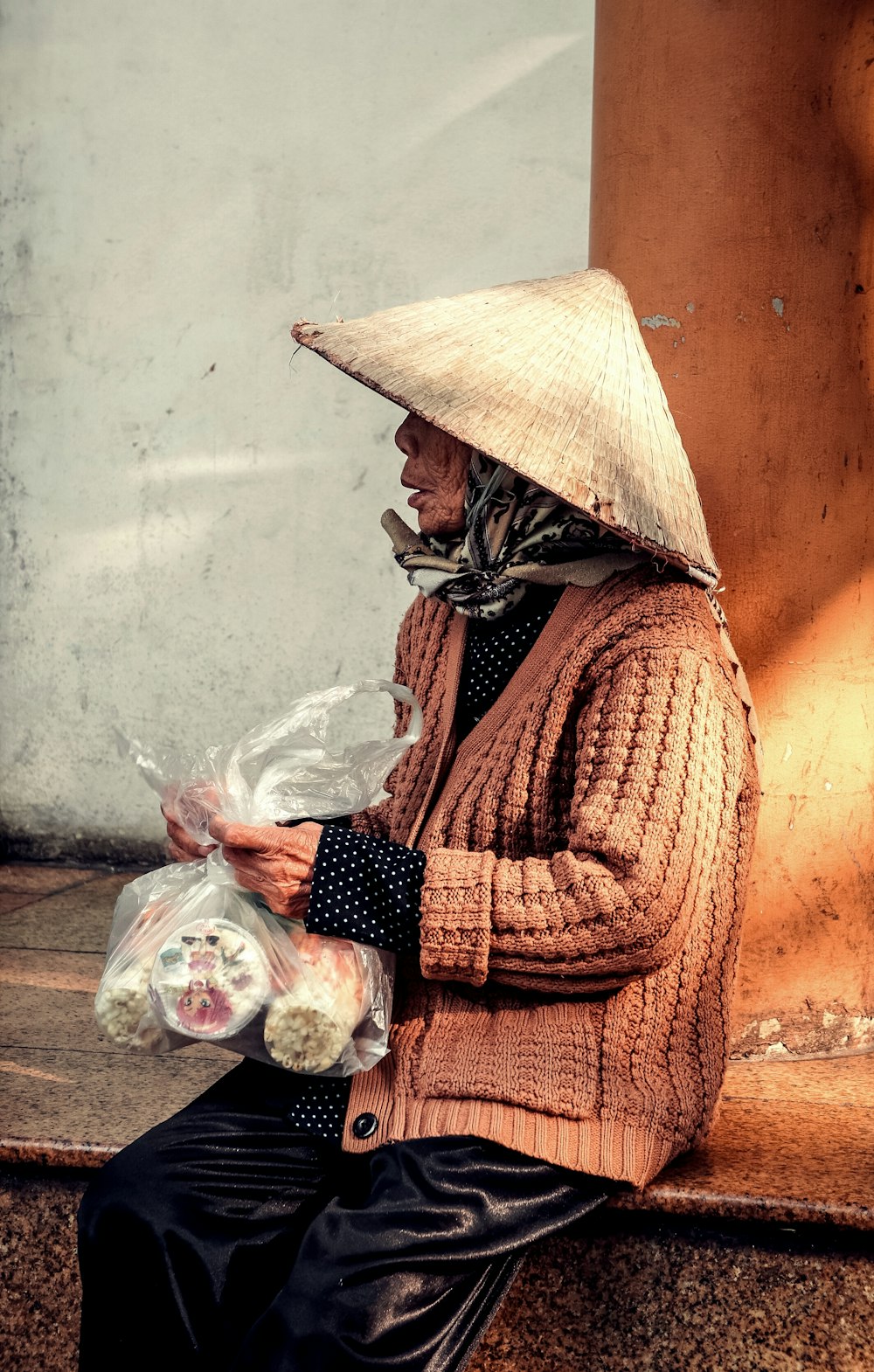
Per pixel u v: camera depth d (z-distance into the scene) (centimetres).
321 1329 125
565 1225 135
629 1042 142
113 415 346
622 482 142
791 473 198
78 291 344
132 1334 142
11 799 365
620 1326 153
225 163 332
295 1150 149
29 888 338
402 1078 145
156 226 338
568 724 146
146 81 334
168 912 146
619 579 151
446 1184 132
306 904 139
